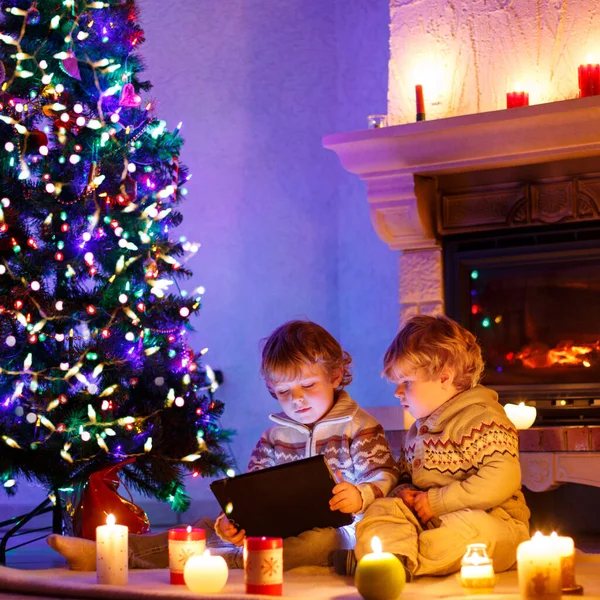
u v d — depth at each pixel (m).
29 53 3.43
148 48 5.45
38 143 3.37
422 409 2.61
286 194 5.20
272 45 5.26
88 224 3.43
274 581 2.11
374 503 2.45
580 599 1.99
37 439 3.23
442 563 2.36
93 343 3.38
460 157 3.99
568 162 3.95
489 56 4.16
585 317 3.95
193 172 5.37
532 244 4.07
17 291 3.27
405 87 4.33
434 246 4.25
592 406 3.89
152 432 3.44
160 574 2.54
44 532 4.48
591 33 3.98
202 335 5.29
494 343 4.11
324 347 2.68
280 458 2.77
